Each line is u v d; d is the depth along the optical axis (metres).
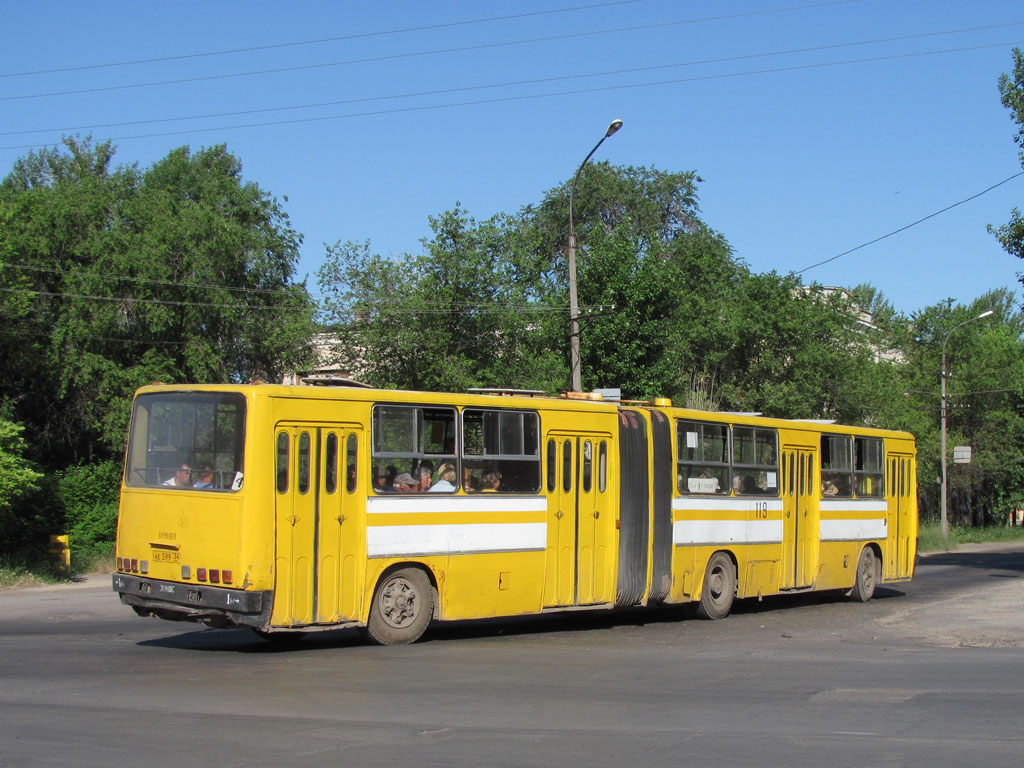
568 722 8.29
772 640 14.19
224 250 30.55
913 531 21.95
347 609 11.95
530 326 33.41
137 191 33.09
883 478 21.03
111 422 28.44
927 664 11.81
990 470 57.97
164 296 29.61
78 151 47.38
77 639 13.14
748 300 45.38
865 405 44.47
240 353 32.75
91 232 29.72
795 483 18.58
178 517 11.66
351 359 31.42
